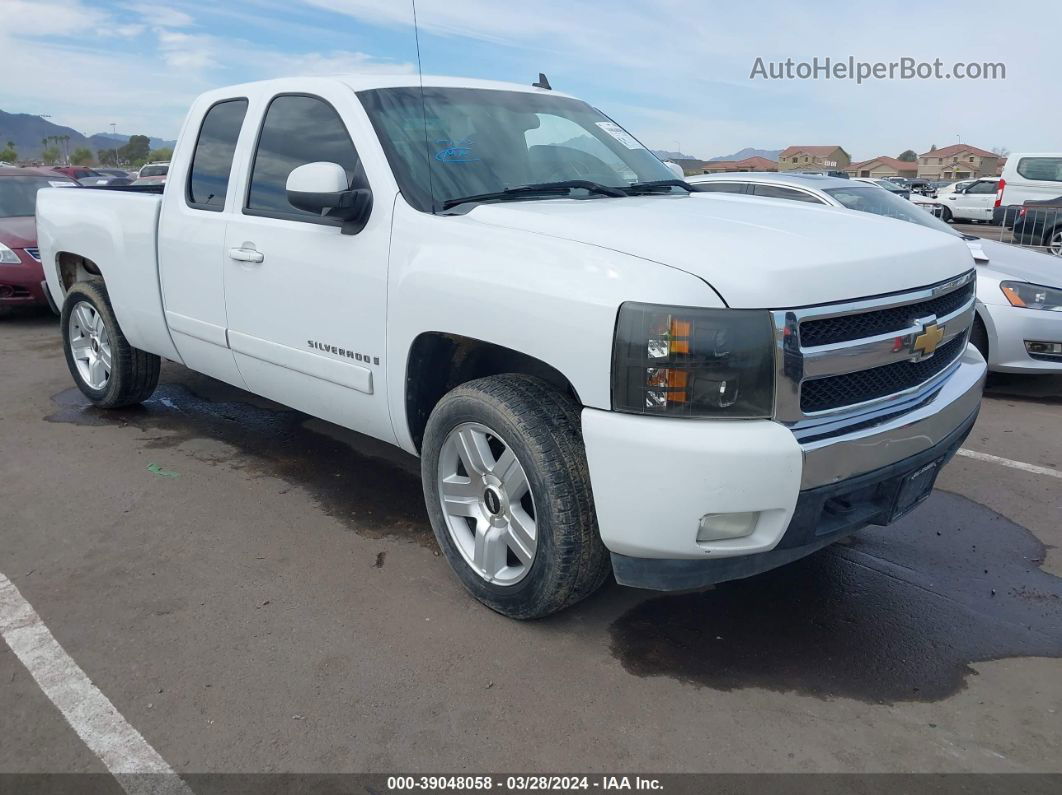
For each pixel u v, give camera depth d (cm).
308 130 371
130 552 359
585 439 255
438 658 286
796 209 343
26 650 289
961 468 478
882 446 264
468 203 322
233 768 235
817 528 263
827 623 313
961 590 340
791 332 242
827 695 271
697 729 253
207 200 421
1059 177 1623
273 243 371
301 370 371
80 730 250
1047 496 438
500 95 398
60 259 559
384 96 358
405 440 340
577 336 253
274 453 480
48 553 358
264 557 356
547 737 249
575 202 329
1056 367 607
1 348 749
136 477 442
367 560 355
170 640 295
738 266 247
